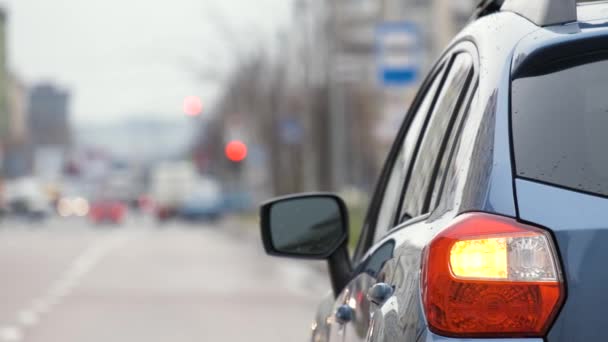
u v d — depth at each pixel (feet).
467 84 19.07
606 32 16.53
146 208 525.34
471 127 17.39
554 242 15.75
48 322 85.51
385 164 25.18
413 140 23.07
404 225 20.13
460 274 15.98
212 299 103.55
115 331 79.77
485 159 16.56
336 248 25.46
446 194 17.58
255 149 326.44
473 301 15.85
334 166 215.92
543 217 15.89
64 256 176.45
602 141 16.24
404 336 16.71
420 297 16.57
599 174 16.01
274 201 25.26
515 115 16.67
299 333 78.02
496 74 17.28
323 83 275.39
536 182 16.12
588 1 18.40
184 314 90.84
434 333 16.08
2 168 558.97
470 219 16.22
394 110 120.78
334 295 25.50
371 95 329.72
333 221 25.50
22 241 232.53
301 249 25.32
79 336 77.00
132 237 259.19
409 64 119.44
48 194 490.90
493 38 18.28
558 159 16.22
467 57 19.94
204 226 362.33
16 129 627.05
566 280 15.61
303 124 287.07
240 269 145.28
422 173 20.72
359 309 21.07
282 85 326.03
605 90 16.55
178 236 266.77
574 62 16.80
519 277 15.76
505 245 15.88
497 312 15.76
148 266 151.84
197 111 250.98
